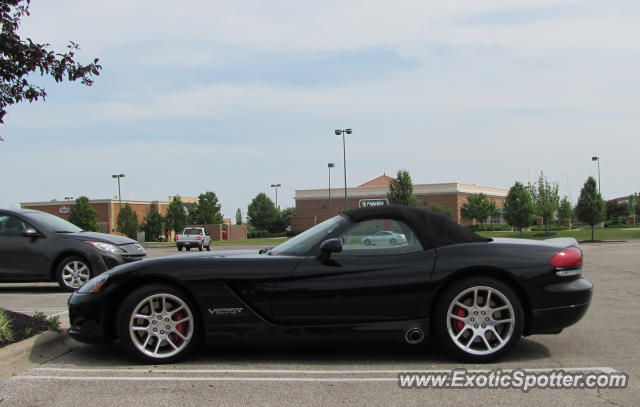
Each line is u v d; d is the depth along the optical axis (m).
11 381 4.20
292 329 4.58
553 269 4.61
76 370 4.50
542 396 3.78
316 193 73.31
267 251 5.26
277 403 3.66
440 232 4.79
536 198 40.75
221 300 4.58
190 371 4.43
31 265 9.73
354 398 3.76
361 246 4.73
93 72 6.15
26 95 5.93
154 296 4.62
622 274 12.68
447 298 4.56
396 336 4.56
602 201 31.56
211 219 64.38
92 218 49.47
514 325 4.54
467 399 3.73
